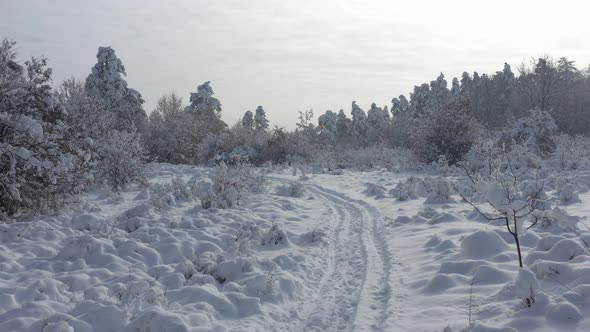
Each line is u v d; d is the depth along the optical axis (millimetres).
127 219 10328
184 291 5793
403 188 14477
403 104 85438
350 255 8383
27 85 9883
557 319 4207
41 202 10906
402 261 7457
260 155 33219
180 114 36531
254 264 7062
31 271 6566
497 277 5676
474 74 70625
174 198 13469
